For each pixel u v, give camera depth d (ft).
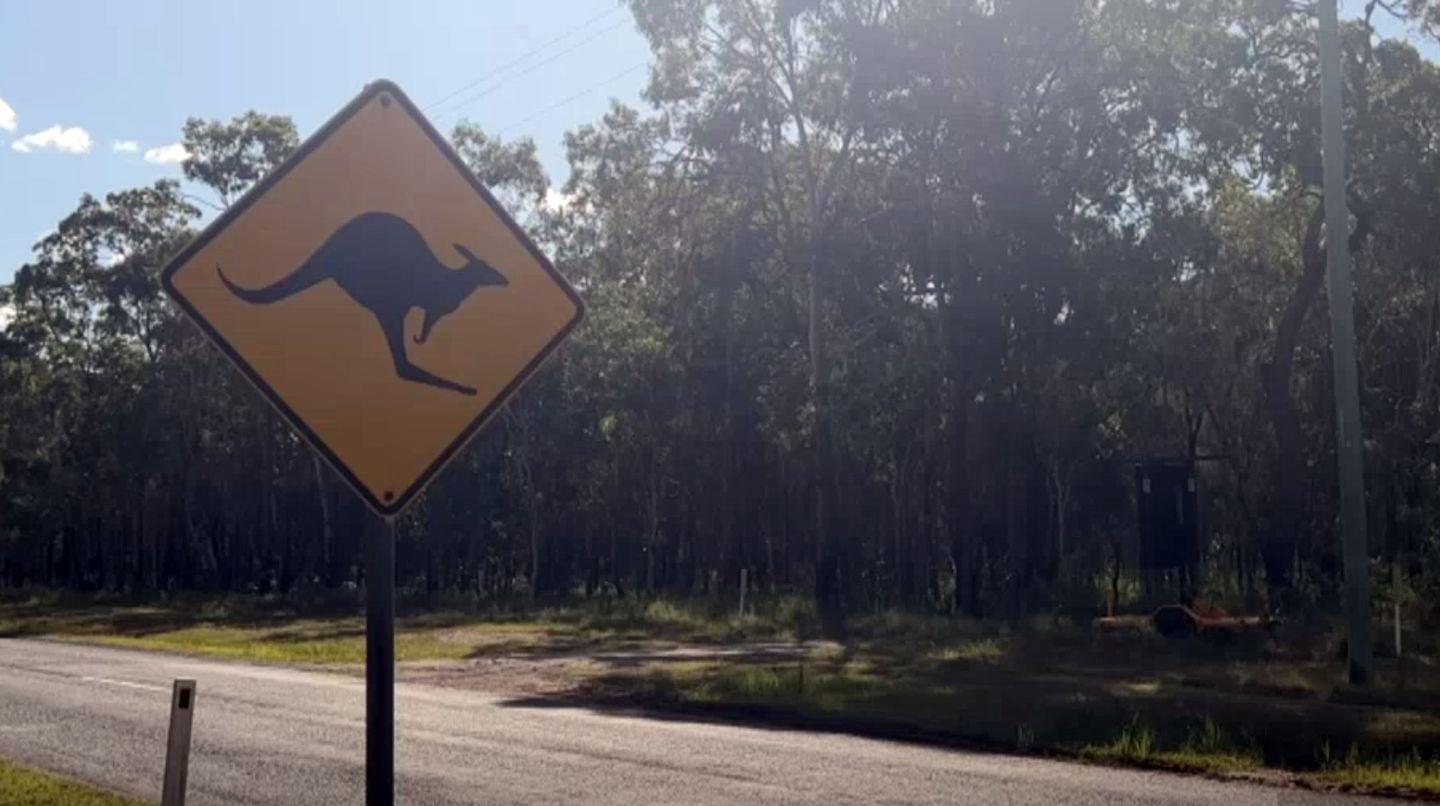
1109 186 129.59
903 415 141.69
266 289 16.37
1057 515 166.81
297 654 108.78
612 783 45.60
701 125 146.92
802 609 140.46
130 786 45.78
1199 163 128.06
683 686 77.10
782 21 138.10
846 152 143.64
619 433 182.91
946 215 131.34
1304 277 127.95
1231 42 120.06
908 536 162.71
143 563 257.14
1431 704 65.21
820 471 144.66
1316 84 119.14
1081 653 92.32
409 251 16.98
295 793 44.27
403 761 50.62
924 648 104.01
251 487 224.74
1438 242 123.03
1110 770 48.21
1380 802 41.63
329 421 16.49
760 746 54.49
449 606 188.44
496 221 17.42
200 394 214.07
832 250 144.15
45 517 258.98
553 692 76.95
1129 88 126.00
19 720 63.52
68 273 221.87
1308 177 120.98
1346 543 72.43
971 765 49.37
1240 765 48.47
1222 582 144.25
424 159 17.13
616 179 161.27
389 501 16.56
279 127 197.47
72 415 241.55
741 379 170.81
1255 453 165.99
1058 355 133.69
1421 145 118.11
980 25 124.77
